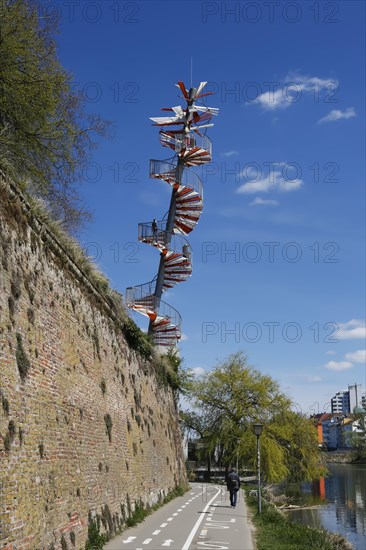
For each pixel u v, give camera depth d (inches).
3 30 670.5
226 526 854.5
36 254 546.6
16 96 693.9
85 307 722.8
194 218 1803.6
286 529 813.9
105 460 718.5
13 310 462.6
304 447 2123.5
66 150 785.6
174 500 1293.1
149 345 1152.8
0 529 383.2
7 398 421.1
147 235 1747.0
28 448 452.1
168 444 1382.9
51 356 549.0
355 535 1278.3
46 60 729.0
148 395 1152.8
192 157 1807.3
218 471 2564.0
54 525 496.7
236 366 2176.4
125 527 778.2
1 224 467.8
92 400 690.2
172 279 1782.7
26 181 577.9
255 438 1987.0
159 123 1811.0
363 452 6087.6
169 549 621.6
